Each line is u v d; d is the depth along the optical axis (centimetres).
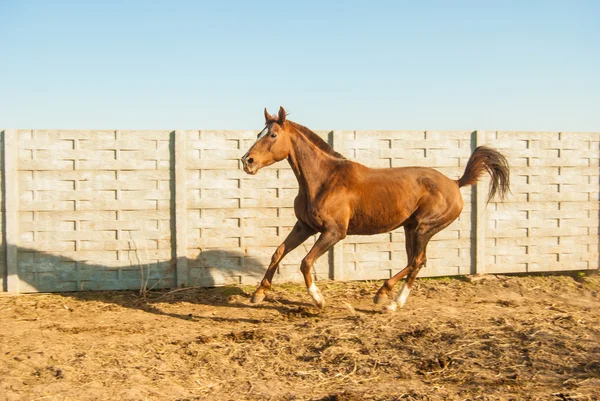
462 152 876
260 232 815
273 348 535
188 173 790
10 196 742
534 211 895
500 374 466
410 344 537
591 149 914
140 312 688
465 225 873
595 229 920
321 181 657
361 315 656
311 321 633
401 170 686
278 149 646
